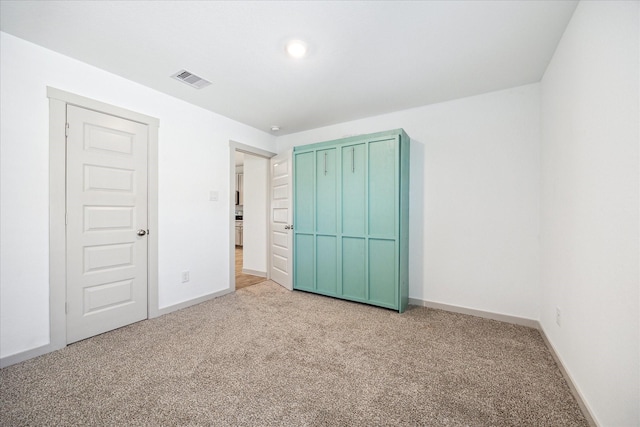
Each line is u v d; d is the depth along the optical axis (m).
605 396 1.25
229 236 3.56
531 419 1.40
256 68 2.32
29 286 1.96
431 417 1.41
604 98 1.29
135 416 1.40
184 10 1.63
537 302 2.58
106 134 2.39
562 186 1.87
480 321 2.71
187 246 3.06
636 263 1.05
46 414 1.41
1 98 1.84
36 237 1.99
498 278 2.76
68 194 2.16
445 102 3.03
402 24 1.76
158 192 2.78
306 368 1.85
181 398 1.54
